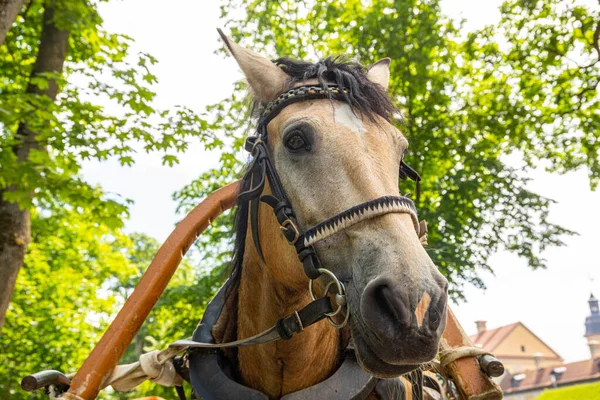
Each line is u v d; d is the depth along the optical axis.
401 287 1.58
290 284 2.07
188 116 7.25
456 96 14.18
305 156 1.94
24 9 8.91
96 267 15.24
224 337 2.40
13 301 14.28
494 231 13.25
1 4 4.86
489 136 14.10
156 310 13.53
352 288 1.74
